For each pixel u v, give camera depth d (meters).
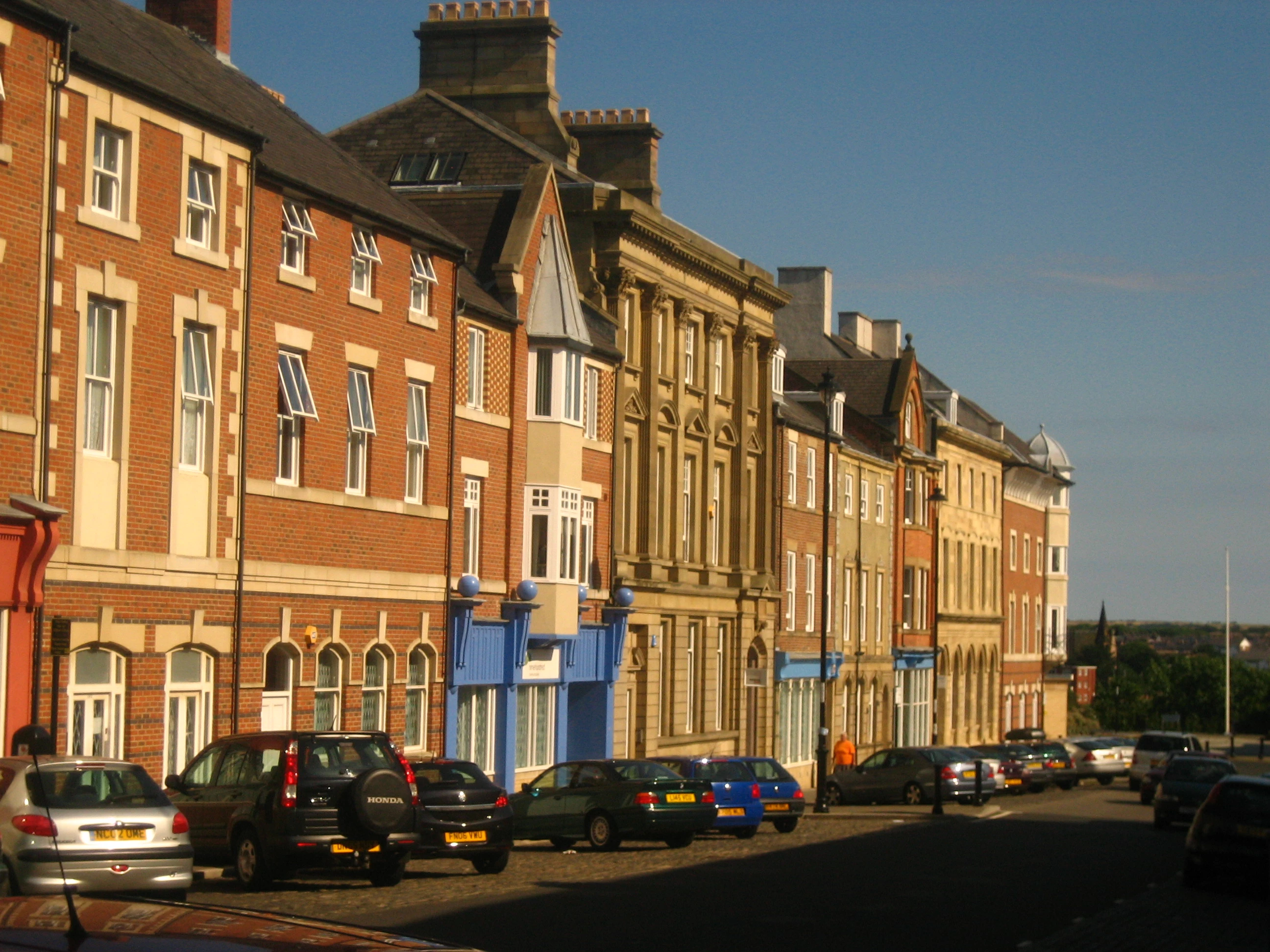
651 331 43.94
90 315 23.77
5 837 16.53
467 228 38.06
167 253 25.08
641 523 43.81
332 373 29.59
